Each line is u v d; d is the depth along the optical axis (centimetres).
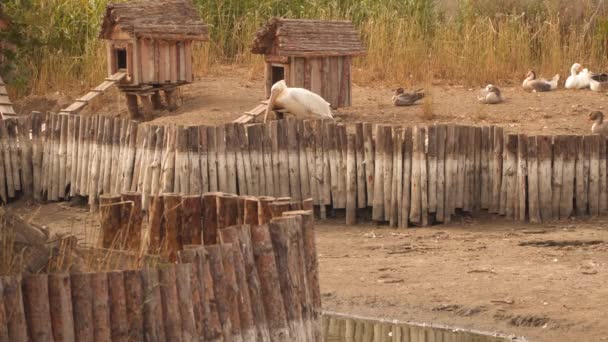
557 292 2606
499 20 5231
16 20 4647
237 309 1723
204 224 2042
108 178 3497
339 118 3931
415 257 2934
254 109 3859
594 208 3259
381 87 4638
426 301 2589
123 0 5009
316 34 3909
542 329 2423
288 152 3341
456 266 2833
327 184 3328
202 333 1672
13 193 3672
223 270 1706
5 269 1736
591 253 2941
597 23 5231
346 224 3312
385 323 2500
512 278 2720
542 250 2978
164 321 1630
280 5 5469
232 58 5238
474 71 4791
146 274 1614
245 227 1762
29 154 3669
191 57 4259
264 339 1764
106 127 3500
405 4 5359
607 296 2570
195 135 3322
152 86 4166
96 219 3438
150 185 3375
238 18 5328
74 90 4722
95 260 1945
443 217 3262
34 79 4791
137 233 2105
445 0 5581
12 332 1514
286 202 1956
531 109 4116
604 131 3647
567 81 4525
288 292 1806
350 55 3962
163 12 4156
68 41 4975
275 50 3906
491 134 3266
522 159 3231
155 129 3384
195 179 3319
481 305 2545
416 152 3241
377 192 3272
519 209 3247
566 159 3234
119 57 4256
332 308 2597
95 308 1571
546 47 4956
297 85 3872
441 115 4044
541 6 5378
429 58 4912
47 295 1545
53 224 3372
